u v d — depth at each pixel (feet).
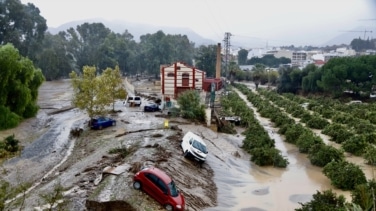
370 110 204.03
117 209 53.26
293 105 230.68
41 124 150.51
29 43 378.73
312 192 82.79
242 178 91.35
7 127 132.98
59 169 89.10
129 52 493.36
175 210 56.18
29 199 59.26
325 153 103.71
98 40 548.31
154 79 456.04
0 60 135.23
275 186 86.69
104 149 98.22
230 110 199.62
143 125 138.62
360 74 278.26
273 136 148.56
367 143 116.16
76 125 148.56
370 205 42.34
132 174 65.87
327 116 198.39
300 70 353.72
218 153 108.99
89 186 65.26
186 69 224.33
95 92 138.62
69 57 458.50
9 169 87.04
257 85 420.77
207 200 71.36
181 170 80.48
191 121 151.53
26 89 151.12
